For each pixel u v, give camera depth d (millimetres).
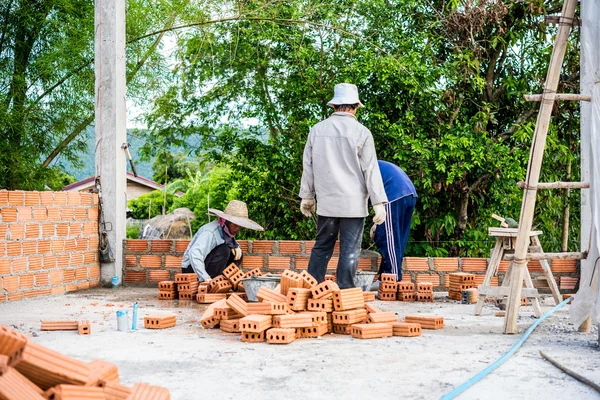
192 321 5766
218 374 3783
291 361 4141
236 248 7727
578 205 11141
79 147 10695
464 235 10492
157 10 10250
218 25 10203
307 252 8430
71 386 2467
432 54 10328
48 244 7512
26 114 9750
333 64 10070
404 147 9742
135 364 4023
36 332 5090
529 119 10797
